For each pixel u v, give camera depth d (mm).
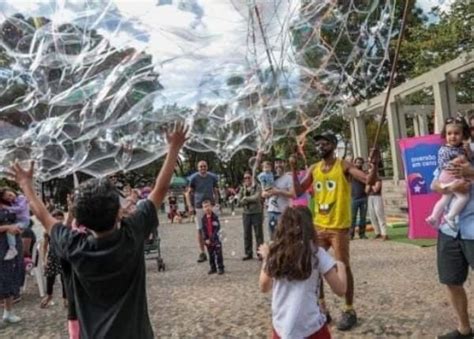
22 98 3836
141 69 3730
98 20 3479
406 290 5297
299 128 5625
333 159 4309
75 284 2068
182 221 20828
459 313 3707
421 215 8156
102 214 1938
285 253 2658
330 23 3516
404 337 3896
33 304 6191
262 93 3773
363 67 3902
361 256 7617
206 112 3955
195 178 8031
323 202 4258
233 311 5090
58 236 2068
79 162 4387
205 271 7574
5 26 3551
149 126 4141
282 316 2674
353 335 4008
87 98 3898
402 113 14242
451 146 3742
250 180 8336
